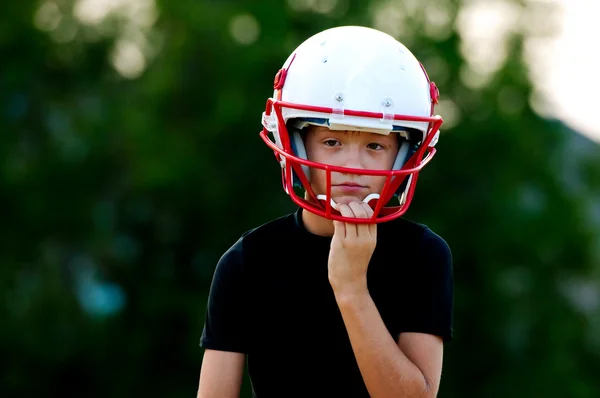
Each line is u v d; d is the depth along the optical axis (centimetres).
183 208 5341
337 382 908
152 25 5641
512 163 5384
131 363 5350
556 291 5453
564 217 5425
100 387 5322
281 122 902
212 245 5356
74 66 5912
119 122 5753
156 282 5472
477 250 5206
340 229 865
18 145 5716
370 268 917
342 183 889
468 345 5206
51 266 5588
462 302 5181
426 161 902
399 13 5641
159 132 5406
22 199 5522
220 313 929
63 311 5444
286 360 917
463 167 5328
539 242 5312
